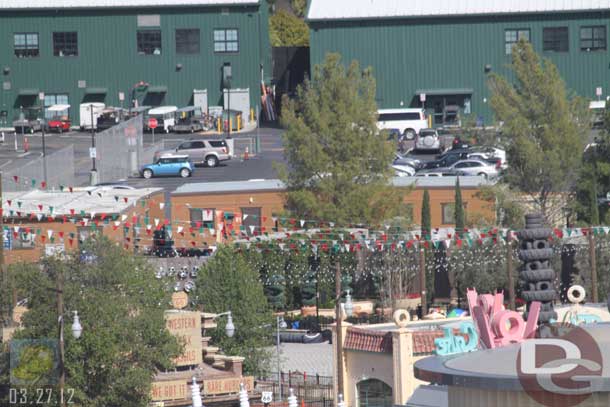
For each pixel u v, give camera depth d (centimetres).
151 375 10369
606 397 4069
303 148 16562
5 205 14562
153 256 15712
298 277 15312
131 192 16788
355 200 16262
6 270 10719
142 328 10250
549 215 16912
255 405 10900
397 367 10206
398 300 15338
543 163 16662
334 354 10900
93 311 10069
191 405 10831
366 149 16562
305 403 11106
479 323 6694
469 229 14738
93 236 11169
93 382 9962
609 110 17688
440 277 15662
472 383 4200
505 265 15262
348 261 15362
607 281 14938
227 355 12388
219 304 12700
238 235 15112
